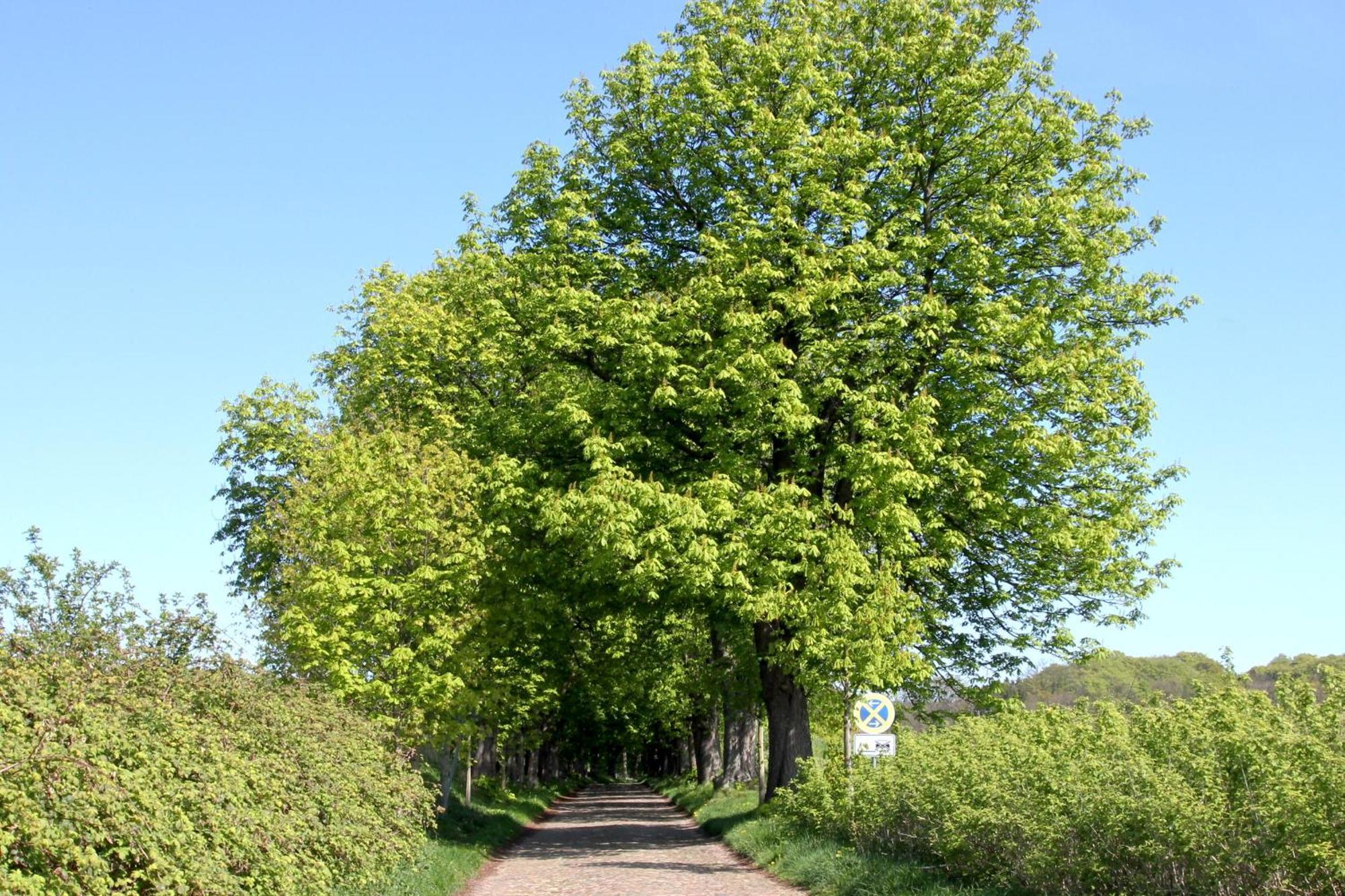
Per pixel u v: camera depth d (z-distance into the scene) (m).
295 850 11.34
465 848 22.56
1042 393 23.33
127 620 12.43
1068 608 25.20
